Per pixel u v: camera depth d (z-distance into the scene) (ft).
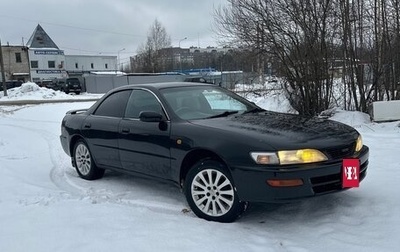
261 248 11.69
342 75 37.27
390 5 34.40
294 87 38.81
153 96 17.28
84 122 20.43
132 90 18.63
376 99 35.78
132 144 17.22
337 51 36.99
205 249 11.53
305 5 36.11
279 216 14.35
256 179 12.82
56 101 98.32
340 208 14.56
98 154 19.56
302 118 16.30
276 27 37.42
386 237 12.09
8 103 94.17
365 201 15.02
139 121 17.24
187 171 15.34
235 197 13.48
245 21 40.63
